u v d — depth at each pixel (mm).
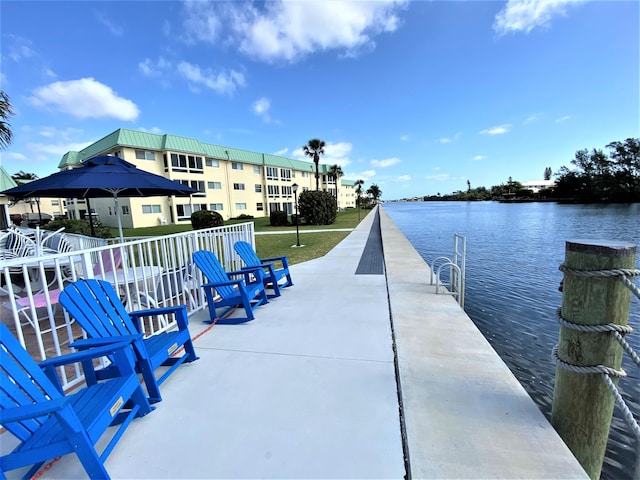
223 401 2102
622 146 46656
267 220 30094
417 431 1740
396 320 3551
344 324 3479
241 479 1479
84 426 1390
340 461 1572
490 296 6082
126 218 24672
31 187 3832
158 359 2152
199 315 3893
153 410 2016
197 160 27766
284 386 2271
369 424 1846
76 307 1979
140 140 23609
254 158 34438
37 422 1497
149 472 1529
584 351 1618
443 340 3002
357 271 6422
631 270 1479
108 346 1769
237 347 2939
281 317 3732
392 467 1531
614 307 1548
